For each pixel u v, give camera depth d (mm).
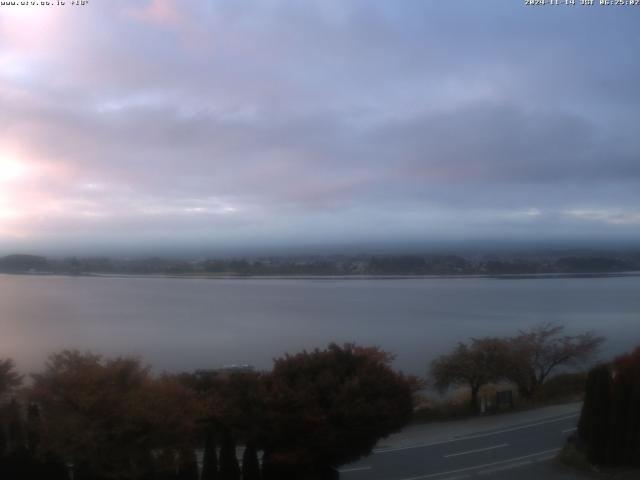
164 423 14906
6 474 15289
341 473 19875
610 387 19719
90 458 14562
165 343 59094
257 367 44406
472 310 90062
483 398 30766
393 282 141250
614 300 103312
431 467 20453
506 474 19500
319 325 74438
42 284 130375
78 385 14883
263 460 17062
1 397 16594
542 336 40812
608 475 18844
